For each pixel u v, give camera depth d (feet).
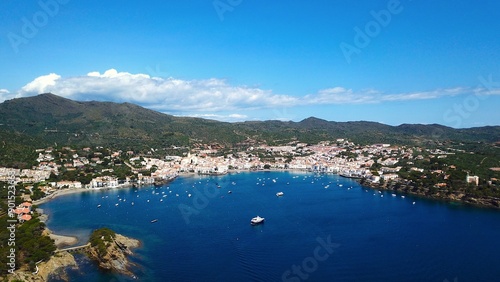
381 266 545.44
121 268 532.73
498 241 650.84
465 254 589.73
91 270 525.75
